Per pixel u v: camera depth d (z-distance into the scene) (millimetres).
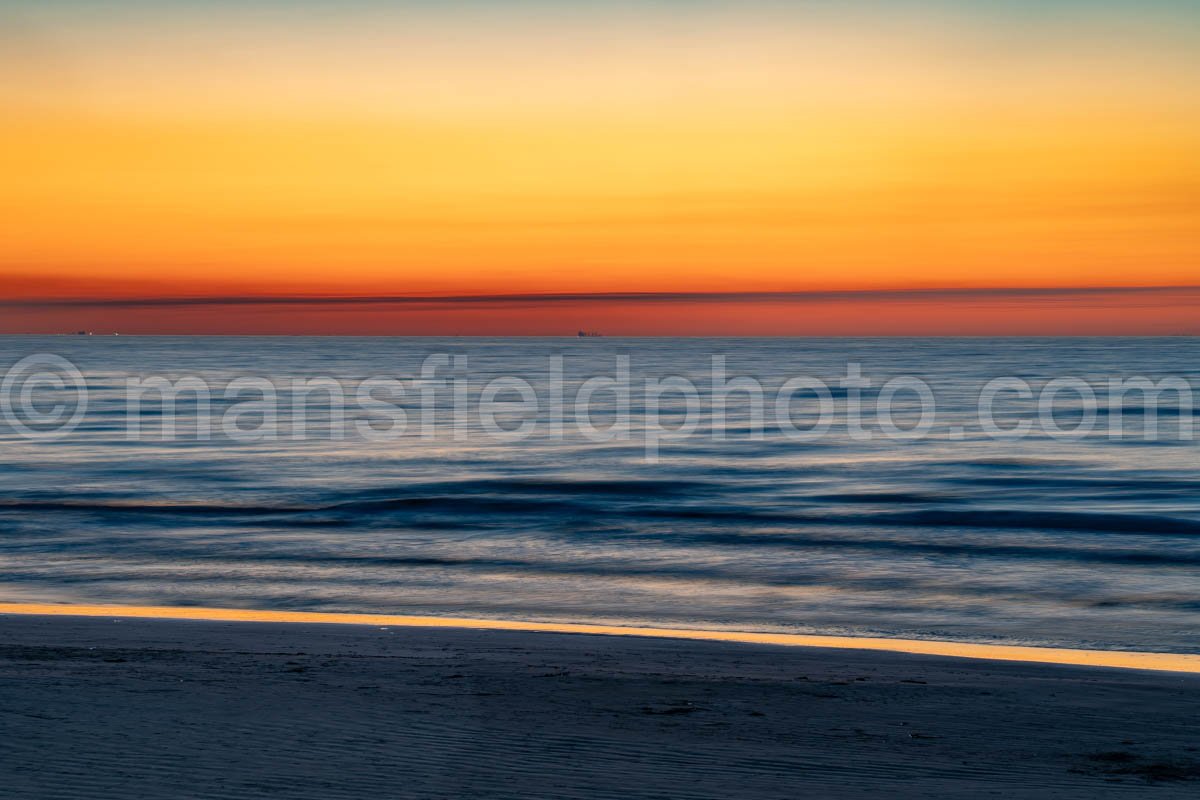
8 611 14219
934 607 14789
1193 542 20547
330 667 9719
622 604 15047
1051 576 17094
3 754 6387
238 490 29719
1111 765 6934
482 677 9375
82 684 8469
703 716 8016
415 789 5992
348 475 33438
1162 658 11703
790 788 6242
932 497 28047
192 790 5805
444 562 18594
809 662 10812
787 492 29266
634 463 37031
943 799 6102
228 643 11328
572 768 6520
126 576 17125
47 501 27156
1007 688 9477
